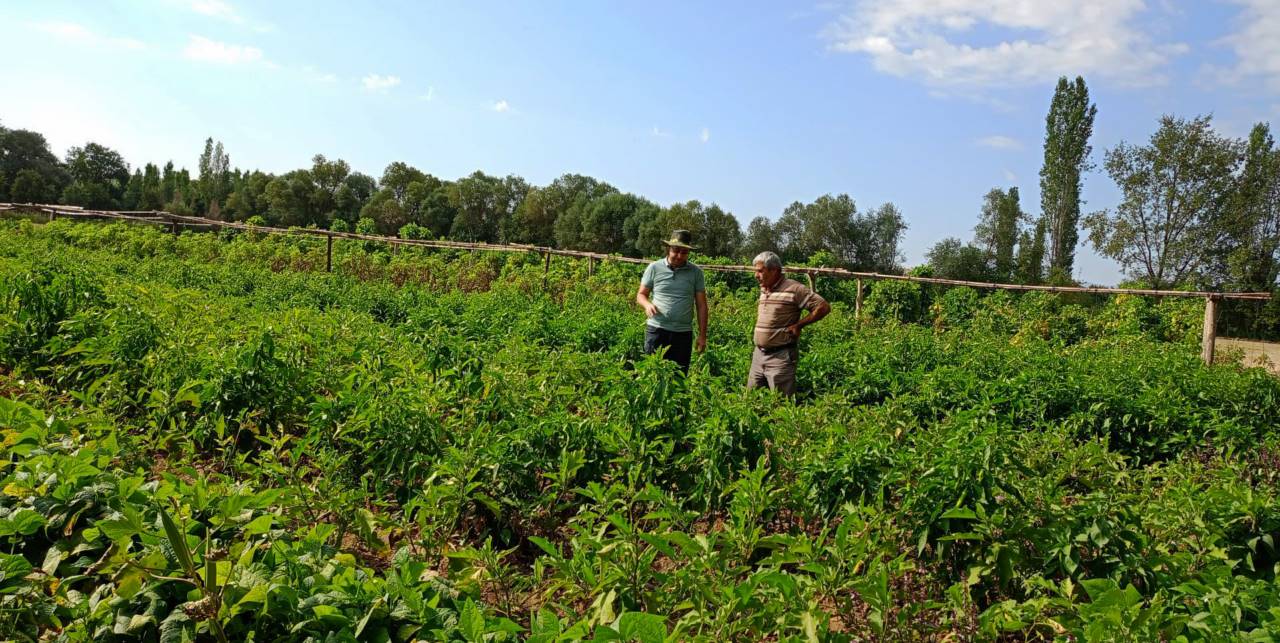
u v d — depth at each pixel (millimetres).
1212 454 6582
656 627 2201
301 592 2568
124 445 4234
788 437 4660
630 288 19703
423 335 7117
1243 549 3510
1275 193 42625
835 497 3791
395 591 2611
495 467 4012
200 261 23734
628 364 9062
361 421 4344
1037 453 4691
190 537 2809
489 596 3506
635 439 4387
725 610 2527
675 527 3846
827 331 13477
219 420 4723
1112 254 45062
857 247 63875
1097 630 2369
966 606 3092
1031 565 3453
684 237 7613
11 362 6621
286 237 27547
